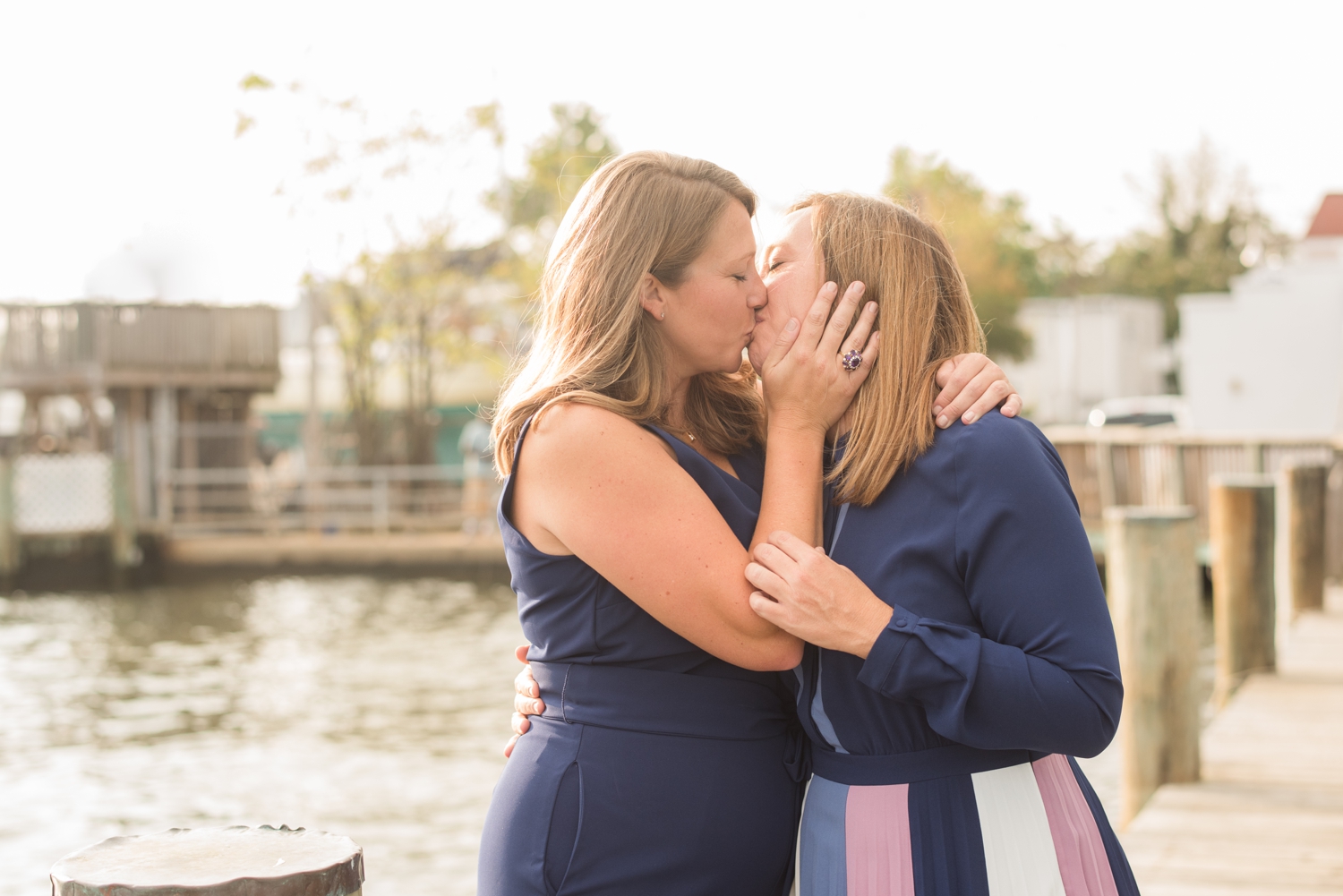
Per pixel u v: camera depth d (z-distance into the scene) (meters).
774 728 2.02
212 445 22.88
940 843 1.84
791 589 1.81
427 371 24.11
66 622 15.73
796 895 1.99
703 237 1.96
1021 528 1.79
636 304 1.95
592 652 1.93
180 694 10.73
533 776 1.94
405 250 22.25
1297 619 9.48
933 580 1.85
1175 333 53.44
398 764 8.14
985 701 1.73
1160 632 5.14
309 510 21.38
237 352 22.17
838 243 1.98
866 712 1.89
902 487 1.89
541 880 1.89
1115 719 1.78
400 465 24.16
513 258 24.05
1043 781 1.90
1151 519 5.17
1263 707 6.53
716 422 2.18
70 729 9.45
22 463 19.73
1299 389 25.95
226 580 19.78
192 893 1.35
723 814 1.91
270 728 9.30
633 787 1.89
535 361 2.05
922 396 1.88
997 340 41.72
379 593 17.67
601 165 2.05
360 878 1.47
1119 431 13.27
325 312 23.23
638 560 1.85
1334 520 12.12
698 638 1.87
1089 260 62.19
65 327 21.47
